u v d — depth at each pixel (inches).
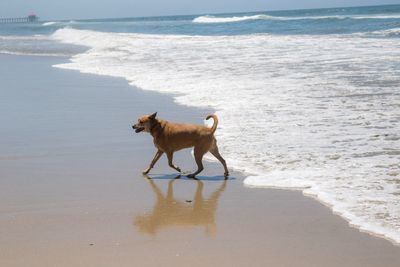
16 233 220.5
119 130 409.7
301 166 303.1
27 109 504.7
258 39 1115.9
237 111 449.4
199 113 452.4
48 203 258.1
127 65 813.9
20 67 887.7
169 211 247.0
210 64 753.6
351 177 278.5
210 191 277.0
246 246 204.2
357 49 830.5
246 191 273.7
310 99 480.7
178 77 651.5
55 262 191.9
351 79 566.9
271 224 226.5
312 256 193.5
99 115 465.7
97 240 211.8
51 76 744.3
